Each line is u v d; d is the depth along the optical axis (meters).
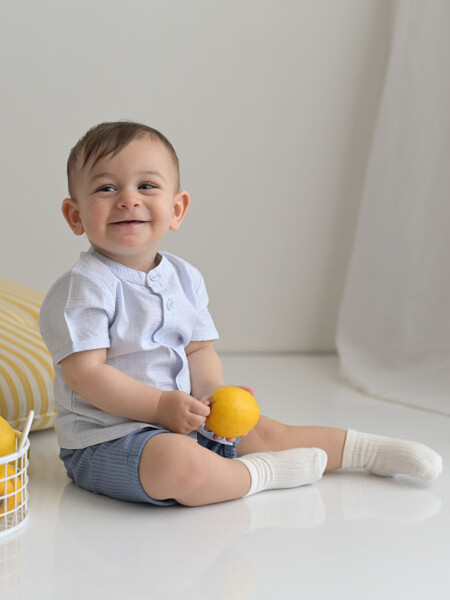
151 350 1.62
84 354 1.55
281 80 3.29
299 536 1.38
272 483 1.59
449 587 1.19
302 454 1.62
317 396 2.56
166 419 1.52
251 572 1.23
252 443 1.70
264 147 3.32
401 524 1.44
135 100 3.23
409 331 2.89
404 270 2.95
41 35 3.14
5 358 1.95
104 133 1.61
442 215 2.84
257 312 3.40
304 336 3.45
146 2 3.18
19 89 3.15
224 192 3.31
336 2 3.27
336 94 3.32
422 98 2.92
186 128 3.26
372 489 1.62
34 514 1.47
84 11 3.15
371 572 1.24
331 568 1.25
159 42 3.21
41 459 1.83
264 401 2.47
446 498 1.58
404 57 2.99
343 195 3.38
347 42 3.30
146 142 1.62
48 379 1.97
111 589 1.17
